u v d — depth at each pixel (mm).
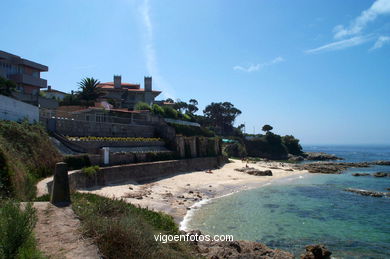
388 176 60719
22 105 29469
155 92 86562
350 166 86938
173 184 38562
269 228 22984
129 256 9664
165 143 54750
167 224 15625
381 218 27156
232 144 102875
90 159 32500
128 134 49906
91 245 9672
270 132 127938
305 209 29828
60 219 11453
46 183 20453
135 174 37469
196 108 152750
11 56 51531
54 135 33812
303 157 132875
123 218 11469
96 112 53781
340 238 21391
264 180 50750
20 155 21328
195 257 13297
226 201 31906
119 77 84500
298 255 17922
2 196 13281
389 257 18141
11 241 7941
